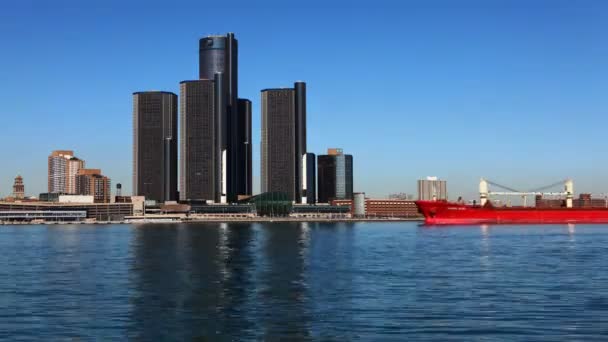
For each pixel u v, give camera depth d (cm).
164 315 7112
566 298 8144
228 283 9888
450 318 6819
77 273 11525
